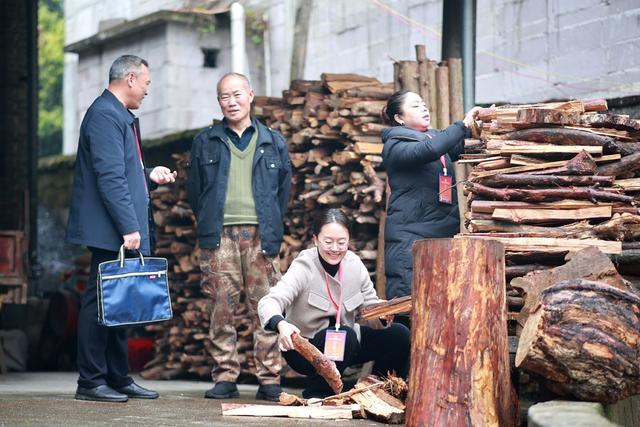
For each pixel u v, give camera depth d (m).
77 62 27.56
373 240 11.40
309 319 8.62
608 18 13.34
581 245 7.19
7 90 18.20
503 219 7.46
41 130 36.28
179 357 14.02
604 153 7.59
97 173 8.88
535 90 14.49
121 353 9.45
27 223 15.36
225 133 9.98
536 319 6.38
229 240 9.90
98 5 26.73
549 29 14.25
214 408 8.40
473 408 6.36
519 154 7.57
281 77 21.09
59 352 16.64
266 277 9.90
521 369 6.86
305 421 7.33
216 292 9.95
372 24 18.08
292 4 20.77
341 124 11.41
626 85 13.11
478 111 8.30
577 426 4.82
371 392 7.80
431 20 16.77
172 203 14.47
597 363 6.24
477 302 6.46
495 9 15.17
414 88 11.19
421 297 6.62
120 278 8.87
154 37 22.88
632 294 6.45
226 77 9.90
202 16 22.33
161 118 22.61
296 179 12.38
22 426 6.84
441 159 9.10
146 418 7.50
